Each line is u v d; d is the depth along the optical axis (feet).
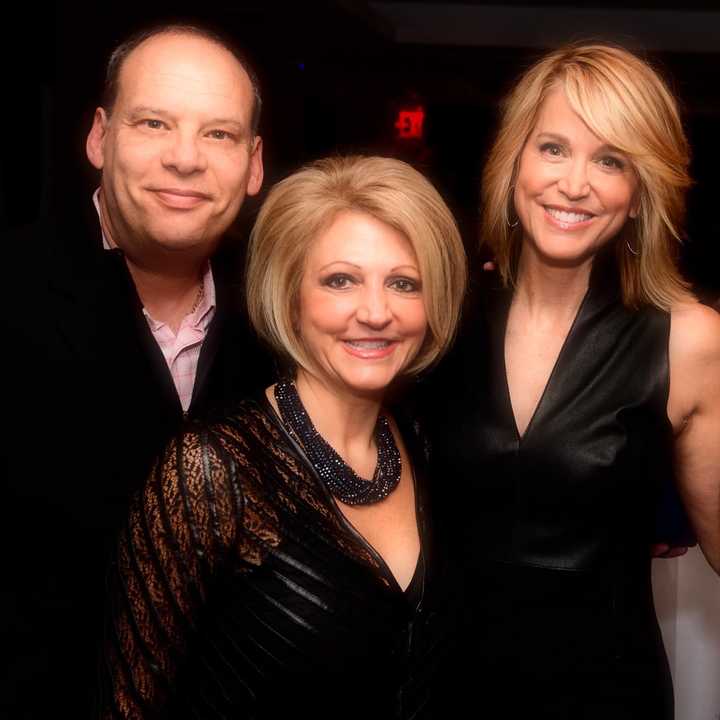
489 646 6.37
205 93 6.07
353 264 4.83
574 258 6.15
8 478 6.10
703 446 6.48
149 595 4.76
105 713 4.88
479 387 6.50
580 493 6.21
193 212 6.17
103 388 6.17
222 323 6.72
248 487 4.80
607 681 6.22
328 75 28.12
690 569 7.65
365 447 5.31
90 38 18.39
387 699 4.93
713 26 23.82
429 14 25.11
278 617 4.75
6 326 6.08
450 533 6.36
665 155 5.93
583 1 23.93
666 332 6.28
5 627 6.15
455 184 27.99
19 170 17.40
